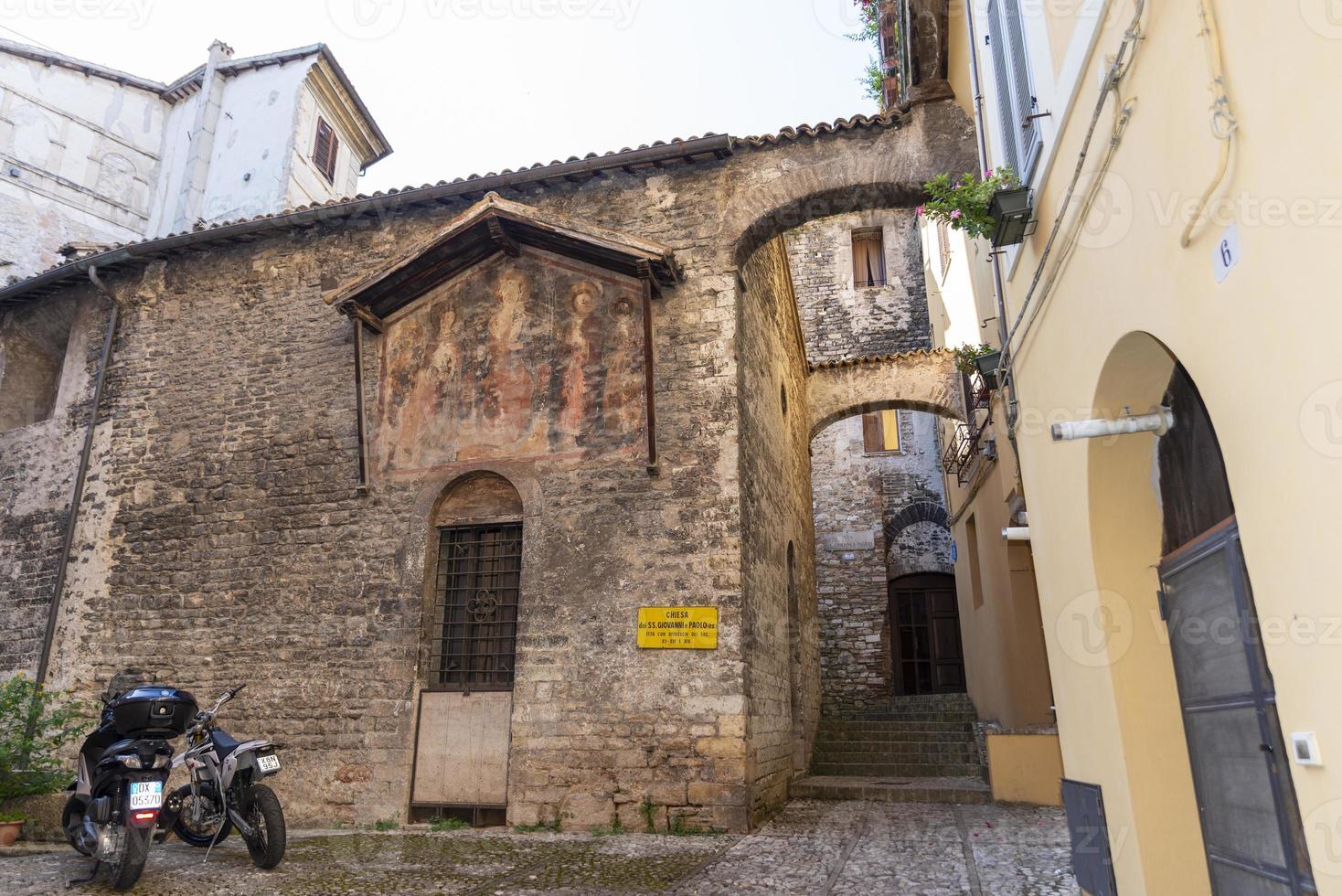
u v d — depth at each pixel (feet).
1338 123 6.80
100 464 33.94
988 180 17.01
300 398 31.83
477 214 28.68
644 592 25.91
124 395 34.53
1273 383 8.15
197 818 18.90
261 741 19.27
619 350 28.43
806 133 28.94
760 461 30.86
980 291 38.47
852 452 58.03
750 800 24.17
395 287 30.22
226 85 58.39
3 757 23.98
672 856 20.68
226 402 32.83
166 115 59.88
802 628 39.01
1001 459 35.01
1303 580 7.86
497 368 29.48
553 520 27.30
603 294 29.12
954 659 53.93
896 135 28.40
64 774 24.86
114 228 55.83
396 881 17.87
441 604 28.17
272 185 53.42
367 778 26.50
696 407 27.32
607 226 30.07
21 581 34.01
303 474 30.71
